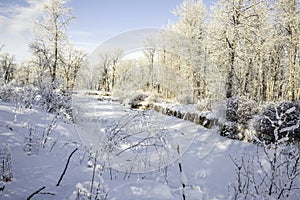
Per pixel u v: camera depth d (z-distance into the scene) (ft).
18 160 8.55
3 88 21.11
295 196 9.80
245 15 40.63
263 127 18.90
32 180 7.52
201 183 10.91
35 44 56.03
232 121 22.18
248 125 21.31
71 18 60.39
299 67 48.80
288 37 45.83
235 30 39.93
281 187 9.60
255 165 13.80
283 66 61.11
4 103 17.66
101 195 7.19
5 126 11.41
